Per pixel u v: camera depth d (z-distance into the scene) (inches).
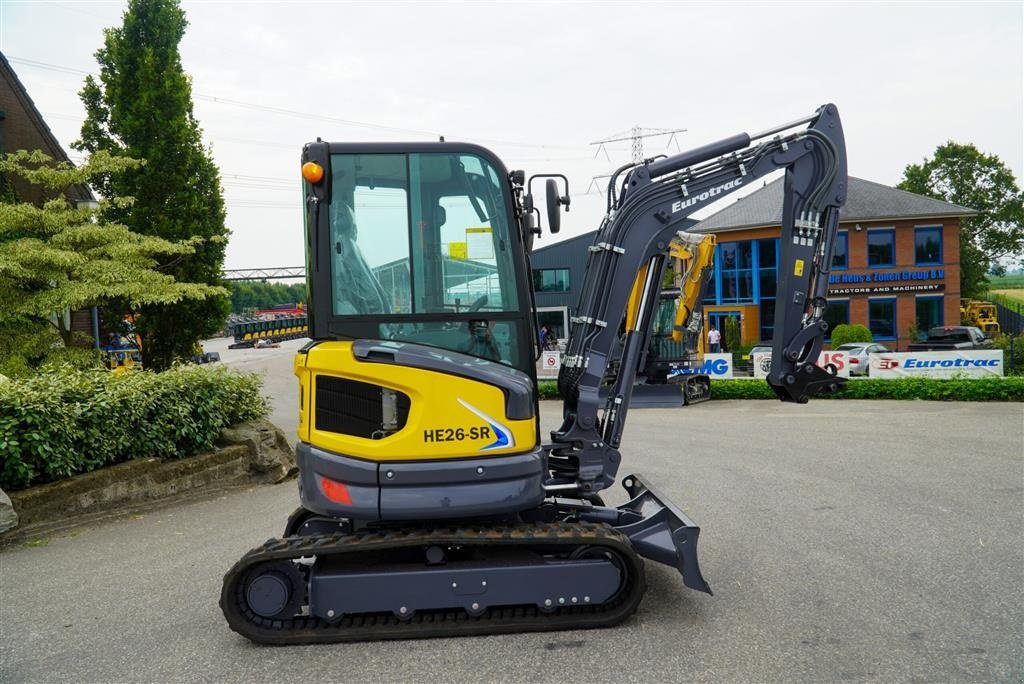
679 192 217.3
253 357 1501.0
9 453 275.4
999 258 1953.7
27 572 239.5
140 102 579.8
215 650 176.7
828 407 653.9
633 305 221.0
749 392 749.3
